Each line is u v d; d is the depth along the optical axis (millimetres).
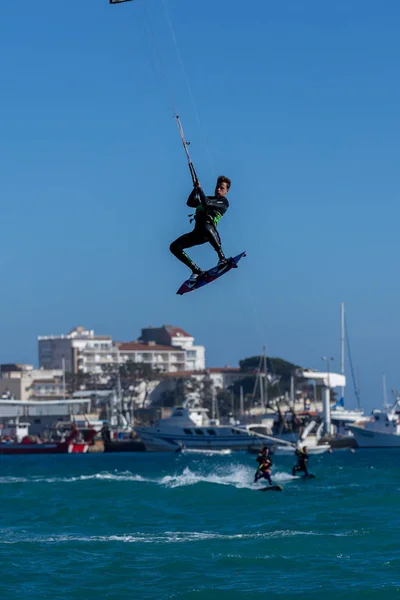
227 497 111562
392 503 101375
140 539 73062
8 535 77062
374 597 50406
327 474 164125
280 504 101938
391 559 61781
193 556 63906
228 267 35719
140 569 59094
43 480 156750
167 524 84062
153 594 51719
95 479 157000
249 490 121062
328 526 79875
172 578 56094
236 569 59000
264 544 69062
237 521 85500
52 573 57938
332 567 59156
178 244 36031
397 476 157875
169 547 68312
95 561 62281
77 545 70000
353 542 69562
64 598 50906
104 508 100000
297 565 60094
